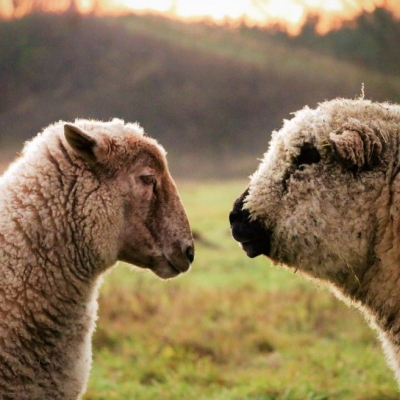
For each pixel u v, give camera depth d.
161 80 171.00
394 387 22.73
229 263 49.75
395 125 12.88
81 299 14.13
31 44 180.00
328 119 13.21
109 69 175.38
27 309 13.41
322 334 31.02
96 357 28.09
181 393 24.14
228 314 34.31
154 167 14.93
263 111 161.12
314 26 143.00
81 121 15.05
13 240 13.45
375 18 89.19
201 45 181.75
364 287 13.23
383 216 12.59
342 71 151.00
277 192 13.43
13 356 13.27
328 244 12.92
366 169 12.70
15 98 168.12
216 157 146.75
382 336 13.54
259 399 22.61
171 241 15.06
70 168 14.10
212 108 162.62
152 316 33.50
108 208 14.25
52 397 13.87
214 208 77.38
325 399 22.50
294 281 42.88
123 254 14.98
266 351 29.22
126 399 23.67
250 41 182.88
